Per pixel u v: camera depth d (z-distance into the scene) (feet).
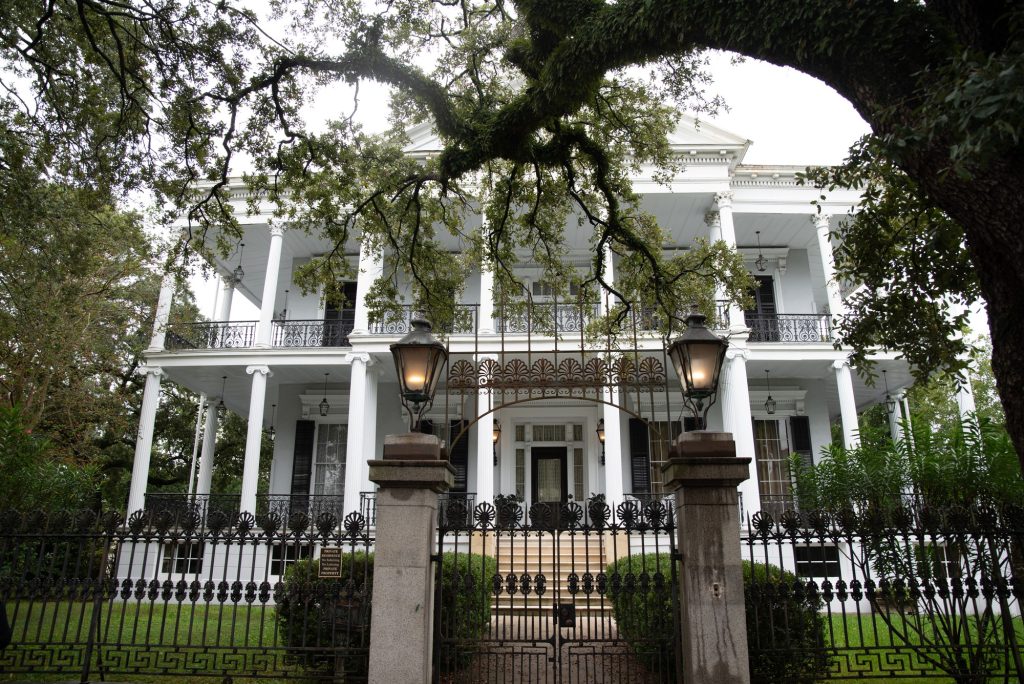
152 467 86.43
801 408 54.70
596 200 32.07
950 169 11.36
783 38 15.06
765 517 18.08
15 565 19.81
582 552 38.47
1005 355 13.34
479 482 46.06
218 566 46.62
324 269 31.48
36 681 18.19
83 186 31.17
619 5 19.06
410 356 17.40
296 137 28.89
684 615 16.20
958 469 21.07
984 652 18.38
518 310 33.22
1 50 28.91
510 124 24.53
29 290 41.24
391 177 28.71
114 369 59.67
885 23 13.64
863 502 22.57
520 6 21.81
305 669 18.25
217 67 27.04
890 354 48.67
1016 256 12.10
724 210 49.03
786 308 57.36
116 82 32.32
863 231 22.39
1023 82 9.80
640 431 53.11
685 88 26.58
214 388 59.06
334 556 18.19
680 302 30.68
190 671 17.88
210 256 30.58
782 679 18.83
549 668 22.53
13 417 30.27
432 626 16.90
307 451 56.59
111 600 18.48
